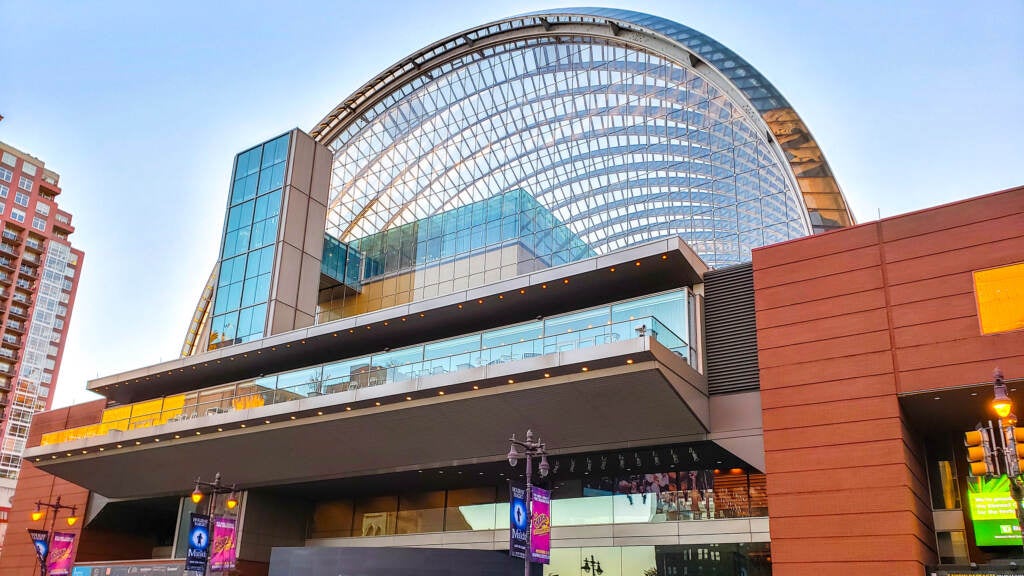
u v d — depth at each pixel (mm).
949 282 27312
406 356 36000
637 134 57281
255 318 47719
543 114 62281
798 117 45312
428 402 34125
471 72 66312
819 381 28531
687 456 33656
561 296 35781
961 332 26547
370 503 45719
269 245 49594
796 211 45531
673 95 54031
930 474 30188
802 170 43344
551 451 34562
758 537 32406
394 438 37000
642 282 34156
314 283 50562
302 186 51594
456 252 52625
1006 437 16938
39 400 142500
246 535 43969
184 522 48031
